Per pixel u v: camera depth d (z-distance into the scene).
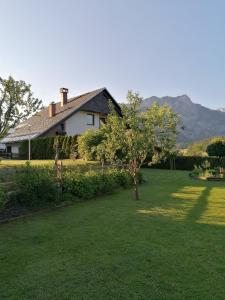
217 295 4.21
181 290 4.34
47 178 10.43
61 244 6.30
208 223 8.08
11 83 8.29
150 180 19.27
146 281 4.62
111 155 12.45
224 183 17.97
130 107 11.95
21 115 8.46
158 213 9.30
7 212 8.82
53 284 4.52
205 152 34.06
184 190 14.71
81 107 31.80
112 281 4.62
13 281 4.62
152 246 6.19
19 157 33.31
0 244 6.29
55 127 31.58
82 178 12.08
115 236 6.86
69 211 9.56
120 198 12.22
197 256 5.65
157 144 12.20
